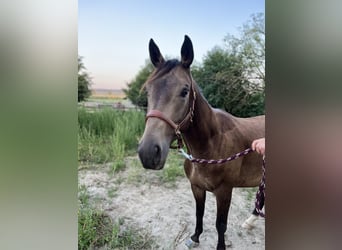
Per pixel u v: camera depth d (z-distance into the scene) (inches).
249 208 62.4
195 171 52.5
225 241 59.7
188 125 47.0
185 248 58.9
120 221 60.6
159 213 61.9
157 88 44.0
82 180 61.7
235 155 50.9
